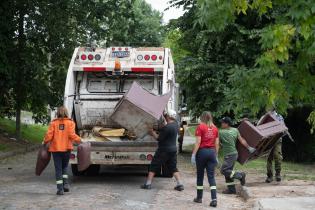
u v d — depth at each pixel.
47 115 23.91
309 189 10.86
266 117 12.04
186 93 19.95
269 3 5.12
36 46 21.89
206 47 18.88
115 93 13.09
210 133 9.59
